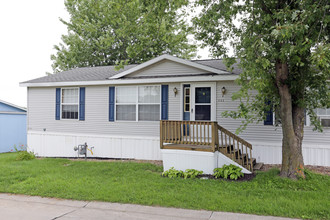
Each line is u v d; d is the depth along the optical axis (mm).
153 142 10648
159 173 7930
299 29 5148
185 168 7832
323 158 8578
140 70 10828
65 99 12117
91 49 22703
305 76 6613
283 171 6812
